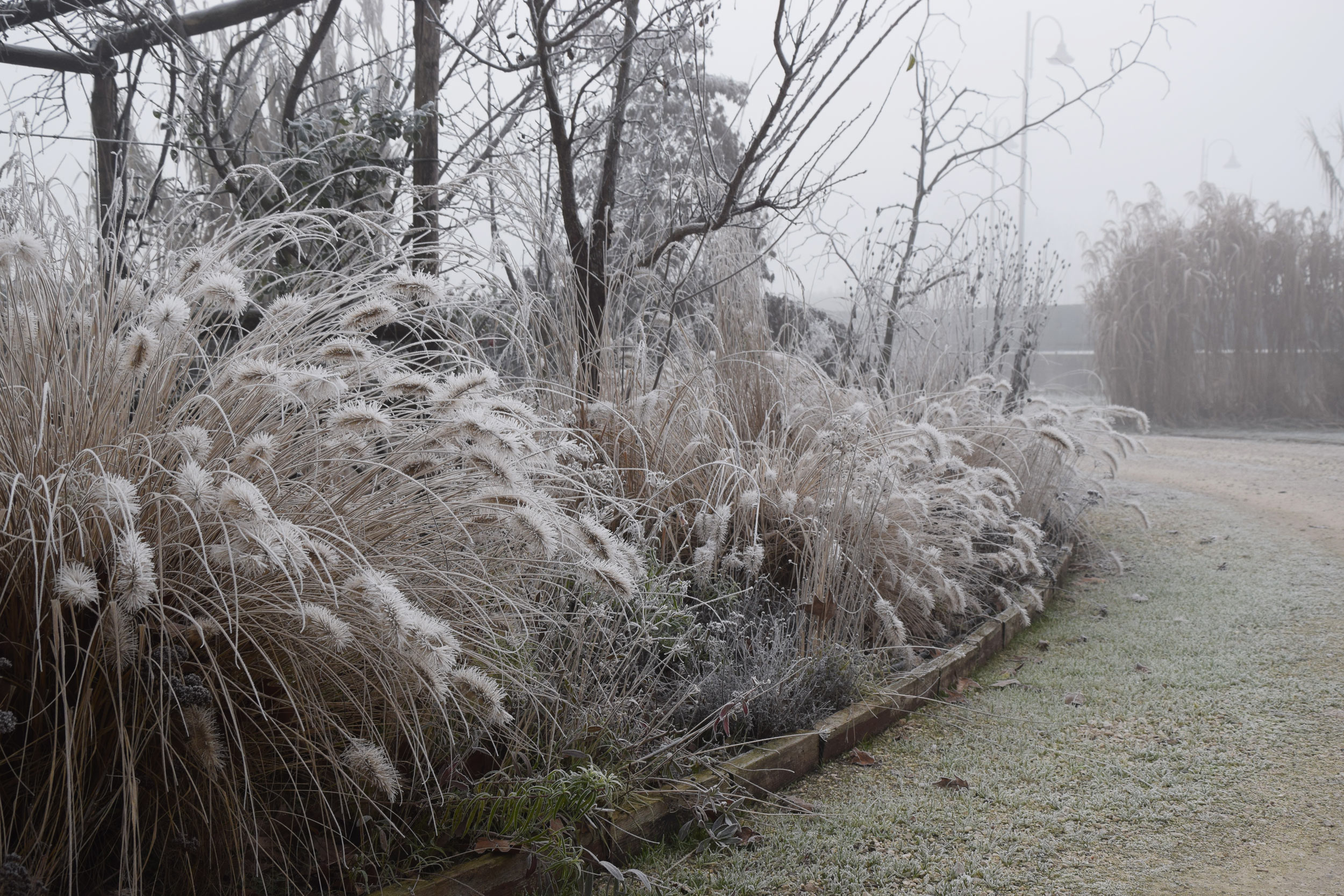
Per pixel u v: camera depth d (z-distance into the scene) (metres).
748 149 4.61
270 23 6.04
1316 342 15.42
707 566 3.72
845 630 4.05
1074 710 3.96
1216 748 3.56
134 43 5.47
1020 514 5.81
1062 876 2.68
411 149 5.83
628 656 3.11
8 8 4.94
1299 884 2.63
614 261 5.54
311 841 2.28
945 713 3.94
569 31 5.05
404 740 2.52
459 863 2.37
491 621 2.68
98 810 2.15
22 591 2.12
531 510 2.49
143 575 1.89
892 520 4.57
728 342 5.54
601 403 4.13
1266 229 15.60
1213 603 5.52
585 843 2.57
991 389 6.53
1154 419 15.42
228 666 2.28
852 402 5.56
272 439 2.38
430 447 2.65
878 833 2.91
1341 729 3.70
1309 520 7.84
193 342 2.59
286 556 2.19
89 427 2.32
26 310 2.43
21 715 2.13
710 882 2.59
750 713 3.35
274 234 3.80
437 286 2.69
